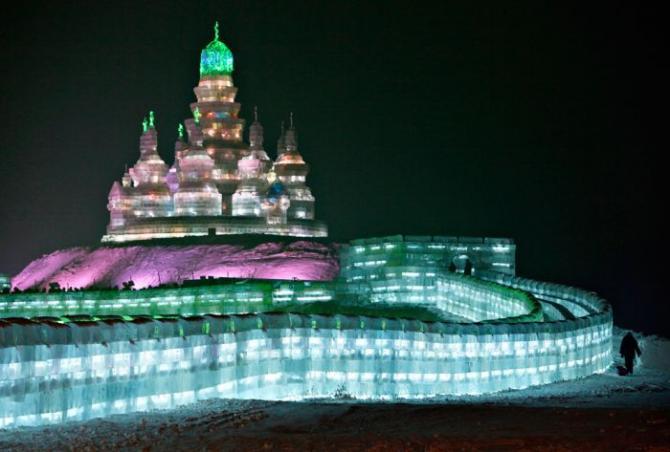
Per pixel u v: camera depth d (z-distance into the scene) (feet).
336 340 143.33
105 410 115.34
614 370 190.29
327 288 289.53
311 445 81.25
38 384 107.96
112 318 126.11
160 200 445.78
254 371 135.13
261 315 138.31
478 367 155.94
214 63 465.88
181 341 124.67
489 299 248.32
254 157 449.06
